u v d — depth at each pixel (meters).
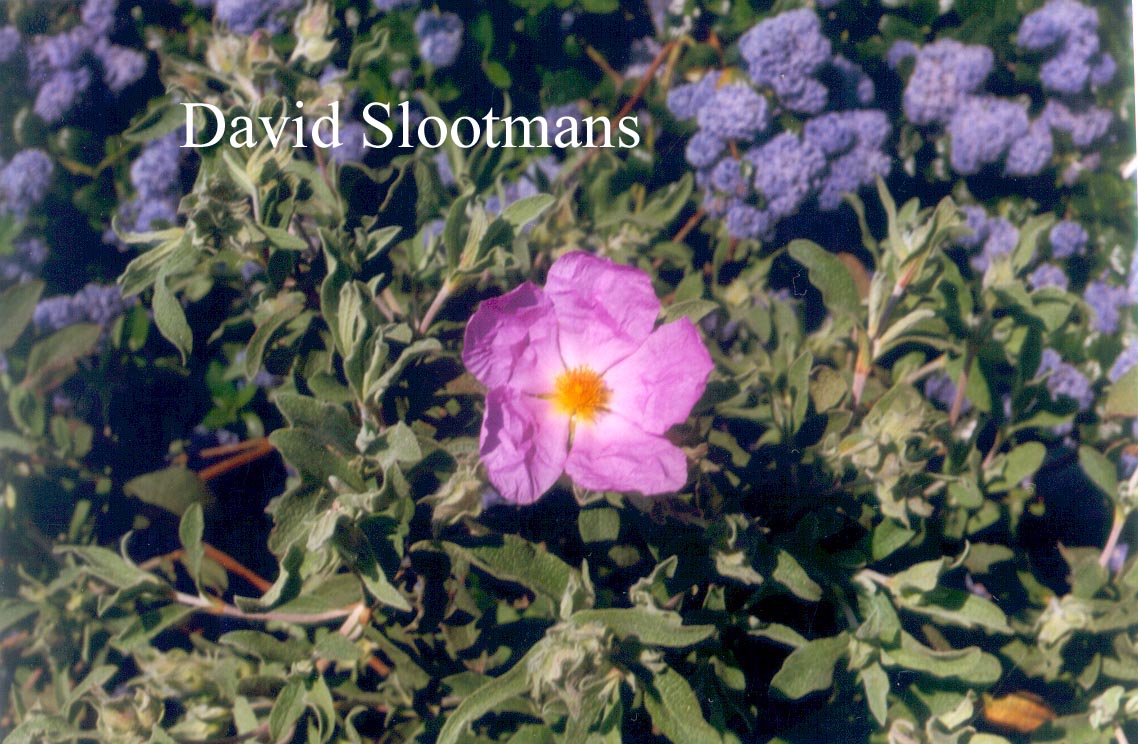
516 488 0.65
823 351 0.75
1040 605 0.73
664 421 0.65
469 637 0.69
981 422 0.72
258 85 0.70
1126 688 0.71
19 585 0.74
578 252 0.66
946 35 0.80
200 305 0.77
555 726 0.67
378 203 0.72
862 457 0.68
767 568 0.68
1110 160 0.80
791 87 0.77
